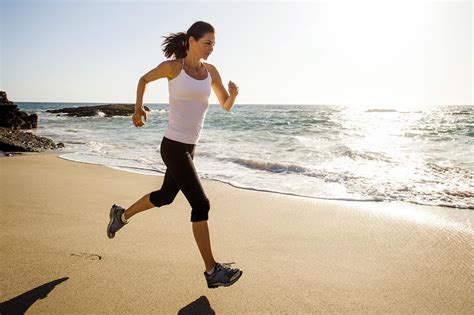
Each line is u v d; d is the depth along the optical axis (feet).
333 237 11.37
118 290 7.75
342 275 8.78
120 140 45.34
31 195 15.87
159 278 8.33
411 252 10.23
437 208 14.67
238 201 15.78
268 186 18.84
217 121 71.77
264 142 39.99
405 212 14.12
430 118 99.40
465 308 7.43
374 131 53.47
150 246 10.20
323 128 57.41
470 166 25.13
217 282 7.68
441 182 19.63
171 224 12.22
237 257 9.78
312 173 22.15
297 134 49.60
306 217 13.48
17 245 10.01
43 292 7.56
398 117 106.52
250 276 8.65
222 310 7.17
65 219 12.48
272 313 7.12
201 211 7.79
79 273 8.46
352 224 12.66
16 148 34.65
